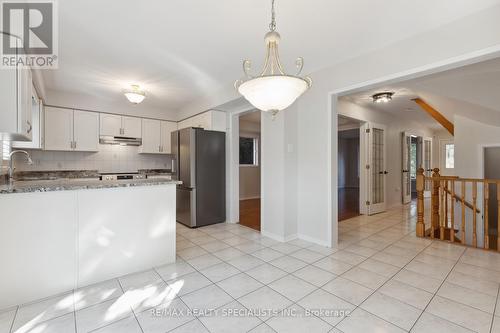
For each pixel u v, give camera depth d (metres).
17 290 1.83
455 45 1.99
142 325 1.59
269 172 3.48
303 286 2.09
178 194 4.27
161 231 2.53
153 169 5.42
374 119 5.32
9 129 1.72
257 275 2.30
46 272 1.94
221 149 4.34
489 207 4.33
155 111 5.15
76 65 2.96
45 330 1.55
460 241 3.61
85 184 2.19
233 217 4.39
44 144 3.91
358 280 2.19
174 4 1.83
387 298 1.90
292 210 3.38
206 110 4.34
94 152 4.69
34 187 1.88
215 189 4.27
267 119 3.51
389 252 2.89
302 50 2.57
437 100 3.99
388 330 1.54
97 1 1.79
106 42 2.41
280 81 1.39
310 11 1.91
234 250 2.97
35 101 3.28
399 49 2.34
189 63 2.93
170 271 2.39
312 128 3.21
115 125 4.65
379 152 5.41
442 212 3.41
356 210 5.60
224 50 2.60
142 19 2.03
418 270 2.40
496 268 2.44
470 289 2.03
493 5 1.81
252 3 1.82
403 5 1.83
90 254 2.13
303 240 3.35
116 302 1.86
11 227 1.82
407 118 6.29
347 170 10.73
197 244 3.19
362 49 2.54
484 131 4.16
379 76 2.49
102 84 3.67
